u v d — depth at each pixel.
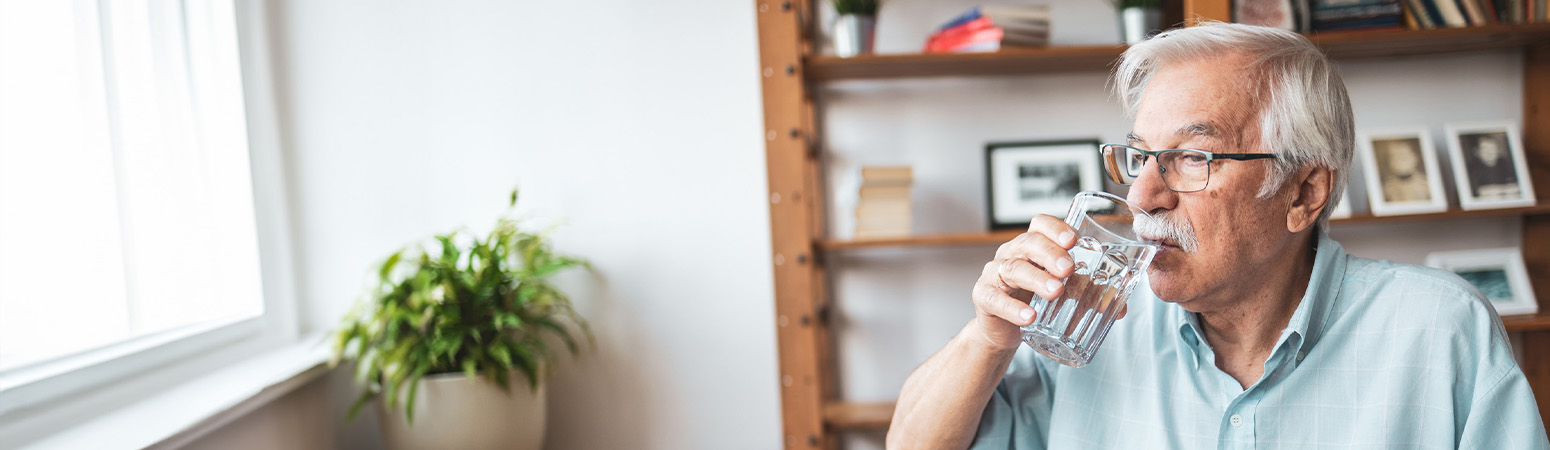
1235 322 0.89
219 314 1.98
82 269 1.57
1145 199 0.83
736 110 2.25
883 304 2.31
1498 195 2.02
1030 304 0.77
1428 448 0.83
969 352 0.90
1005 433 0.98
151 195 1.78
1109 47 1.92
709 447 2.30
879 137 2.27
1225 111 0.81
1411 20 1.96
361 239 2.28
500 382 1.91
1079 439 0.96
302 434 1.95
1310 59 0.83
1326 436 0.86
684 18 2.25
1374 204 2.04
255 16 2.14
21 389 1.34
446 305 1.91
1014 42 1.99
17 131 1.45
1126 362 0.96
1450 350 0.83
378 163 2.27
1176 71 0.85
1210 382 0.91
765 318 2.28
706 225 2.27
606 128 2.26
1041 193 2.18
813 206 2.24
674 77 2.25
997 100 2.25
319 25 2.25
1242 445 0.88
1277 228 0.84
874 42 2.02
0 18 1.42
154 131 1.80
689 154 2.26
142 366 1.63
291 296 2.20
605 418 2.31
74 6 1.58
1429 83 2.18
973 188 2.26
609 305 2.29
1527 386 0.81
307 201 2.27
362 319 2.05
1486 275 2.11
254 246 2.08
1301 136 0.81
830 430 2.12
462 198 2.27
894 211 2.09
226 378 1.78
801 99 1.94
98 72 1.64
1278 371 0.88
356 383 2.20
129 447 1.29
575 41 2.26
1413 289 0.87
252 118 2.11
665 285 2.28
